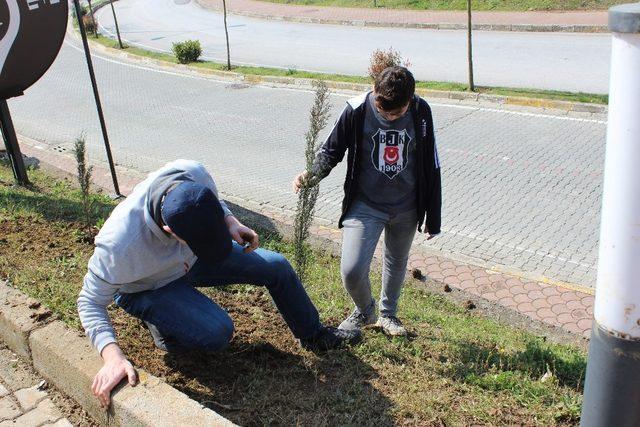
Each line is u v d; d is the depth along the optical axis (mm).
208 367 3350
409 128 3451
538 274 5840
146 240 2785
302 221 3764
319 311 4340
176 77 16547
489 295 5480
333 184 8398
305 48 18875
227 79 15703
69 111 13633
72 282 4227
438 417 2994
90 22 25906
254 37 21781
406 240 3812
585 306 5250
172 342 3189
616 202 1909
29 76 6230
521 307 5277
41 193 6965
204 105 13328
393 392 3195
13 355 3502
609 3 18906
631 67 1753
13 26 5867
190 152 10297
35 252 4785
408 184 3584
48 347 3145
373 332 3920
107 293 2906
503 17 19328
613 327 2039
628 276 1958
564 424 3039
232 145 10508
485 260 6172
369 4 24406
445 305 5363
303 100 13039
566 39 16438
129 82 16328
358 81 13570
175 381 3207
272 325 3834
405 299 5250
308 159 3543
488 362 3742
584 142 9156
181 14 29844
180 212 2494
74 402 3141
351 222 3654
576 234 6562
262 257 3289
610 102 1852
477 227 6867
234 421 2924
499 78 13117
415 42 17953
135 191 2914
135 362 3326
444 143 9578
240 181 8812
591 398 2193
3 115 6992
